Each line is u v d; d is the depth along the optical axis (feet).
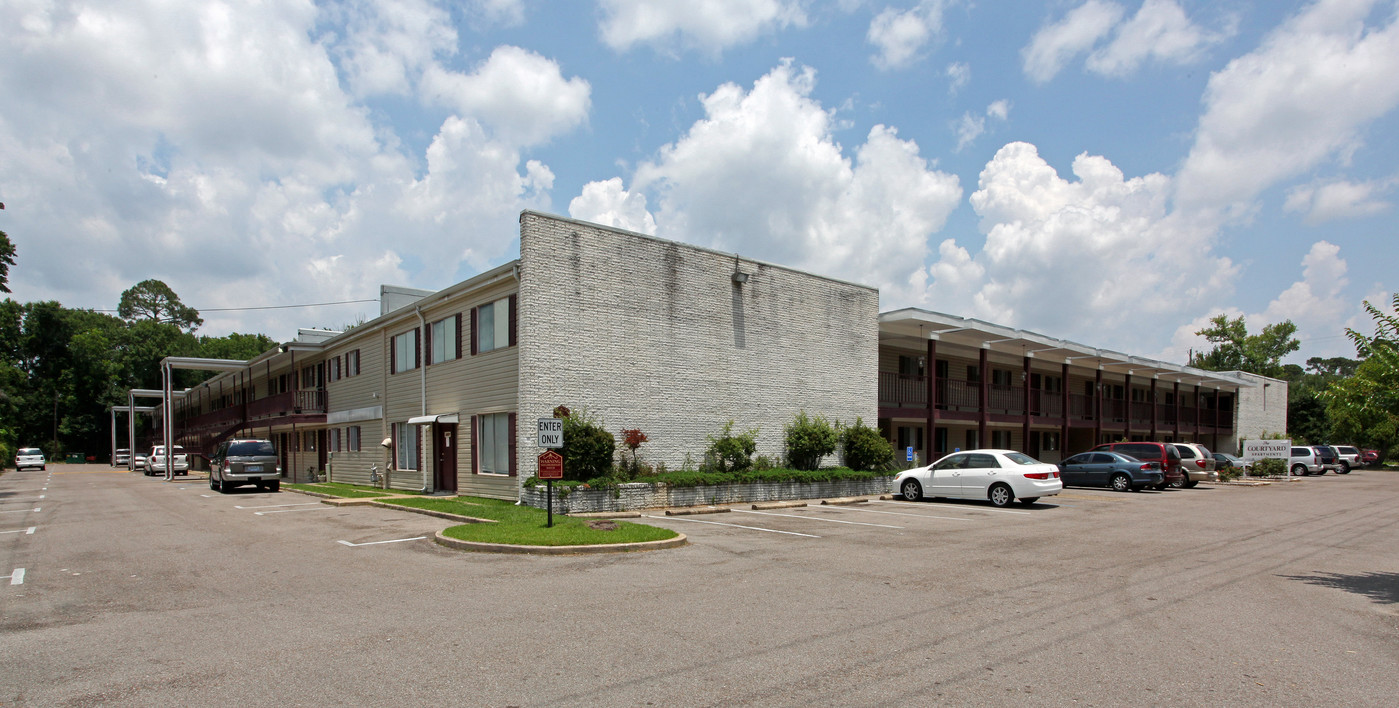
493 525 43.98
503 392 62.85
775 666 19.13
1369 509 64.08
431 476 74.74
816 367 80.79
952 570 32.65
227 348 297.74
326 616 24.31
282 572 32.22
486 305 66.33
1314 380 283.59
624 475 60.95
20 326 275.18
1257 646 21.21
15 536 45.32
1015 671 18.83
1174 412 140.26
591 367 61.77
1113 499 74.54
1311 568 34.17
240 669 18.90
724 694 17.11
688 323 68.95
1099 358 113.70
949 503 69.00
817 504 67.87
